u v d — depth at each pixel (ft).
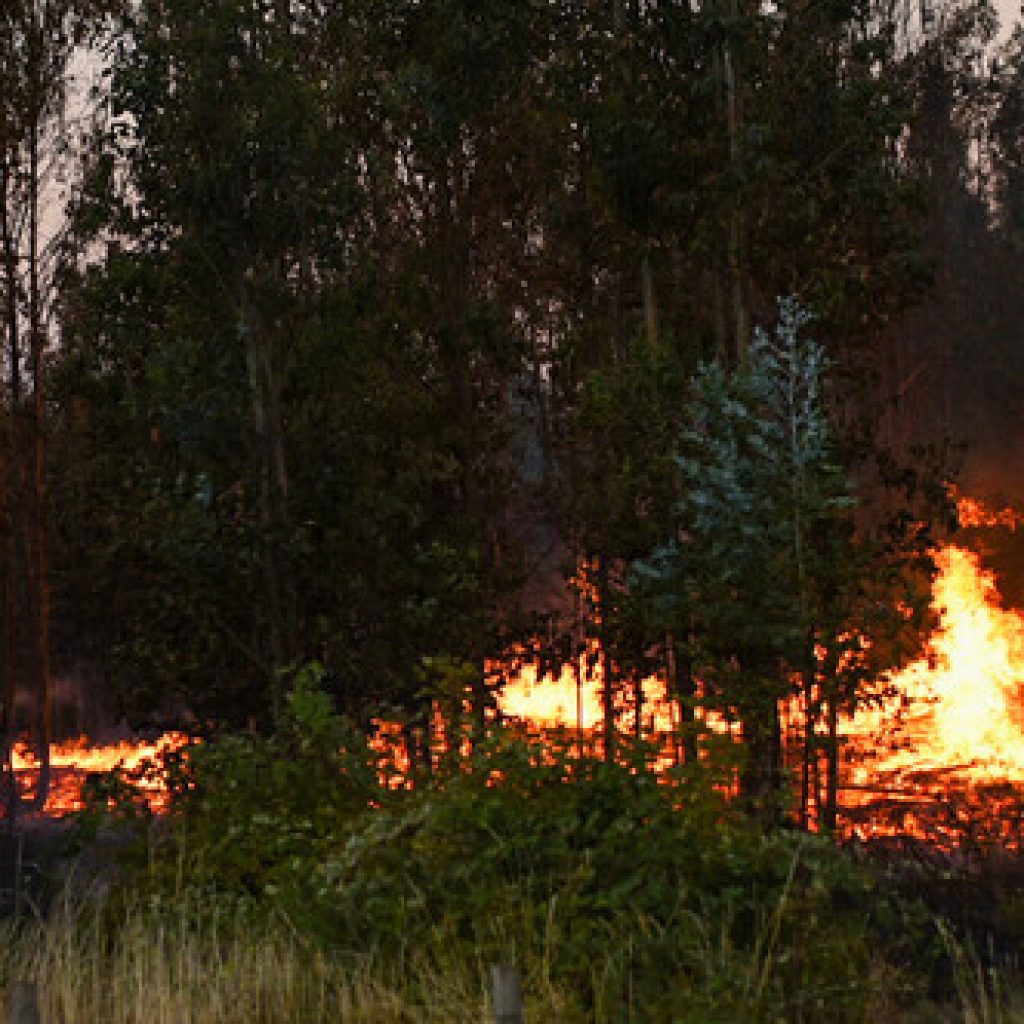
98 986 41.98
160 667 88.69
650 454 87.56
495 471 101.81
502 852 43.93
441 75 101.40
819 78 91.86
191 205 91.76
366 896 45.19
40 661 128.77
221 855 50.75
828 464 65.41
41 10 124.57
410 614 90.22
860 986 40.50
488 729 48.78
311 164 93.30
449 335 102.01
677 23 92.53
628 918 41.96
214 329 94.84
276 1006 41.57
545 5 100.32
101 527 95.14
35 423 126.31
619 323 105.29
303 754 54.70
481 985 40.27
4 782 124.36
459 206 106.52
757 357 67.00
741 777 65.41
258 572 89.71
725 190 89.15
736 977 39.01
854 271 88.99
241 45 94.02
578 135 101.09
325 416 94.32
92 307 95.25
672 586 68.49
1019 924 53.11
